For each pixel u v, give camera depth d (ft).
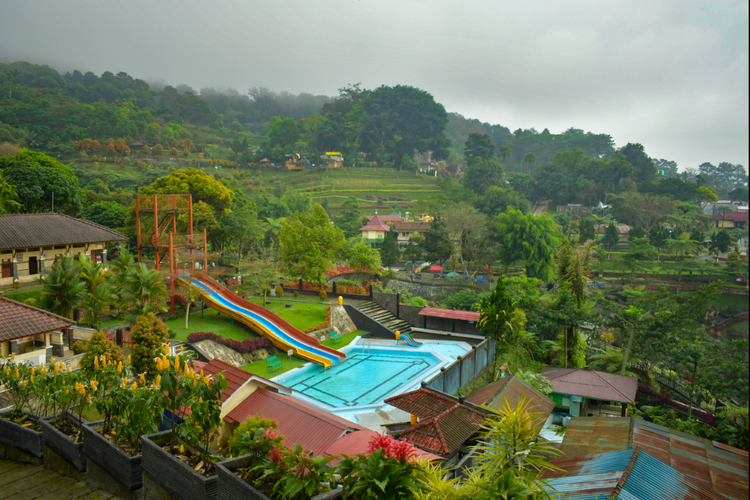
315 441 49.39
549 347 127.03
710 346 106.01
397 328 139.95
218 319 123.13
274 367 104.99
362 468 22.48
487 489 23.50
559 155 587.68
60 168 203.10
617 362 124.26
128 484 31.32
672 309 118.73
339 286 157.58
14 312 83.56
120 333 92.94
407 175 612.70
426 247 263.70
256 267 150.61
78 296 100.99
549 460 53.67
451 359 116.88
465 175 567.18
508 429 27.58
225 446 48.96
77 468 35.83
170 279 124.77
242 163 602.85
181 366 36.09
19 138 458.09
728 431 89.35
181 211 132.16
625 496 41.06
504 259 277.23
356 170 607.78
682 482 46.11
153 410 33.76
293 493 22.03
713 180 606.96
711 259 301.43
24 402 46.88
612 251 348.79
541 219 273.54
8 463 40.52
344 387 98.99
